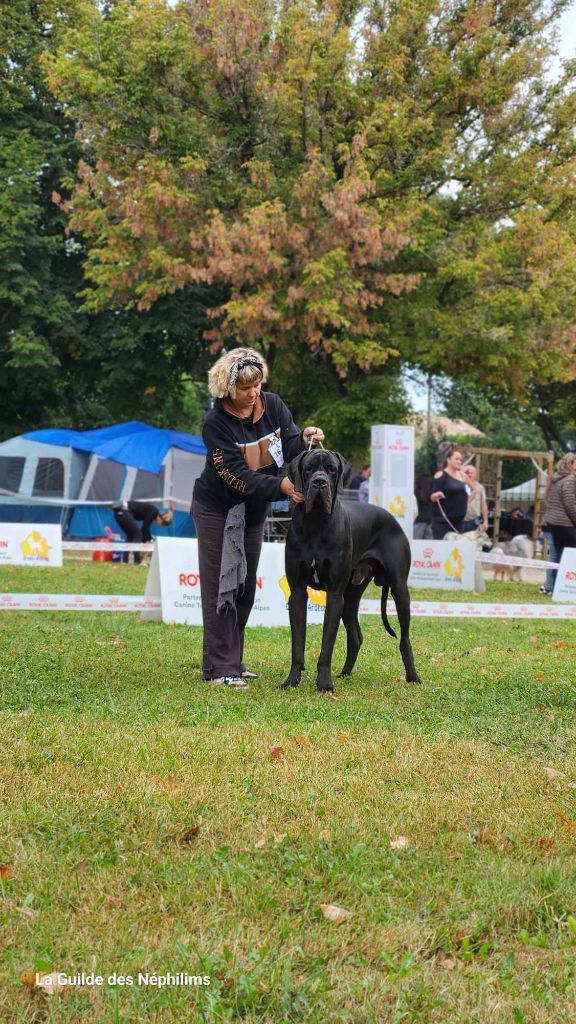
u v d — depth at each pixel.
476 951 2.65
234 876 2.99
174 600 9.70
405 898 2.95
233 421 6.29
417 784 4.10
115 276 22.25
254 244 19.27
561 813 3.74
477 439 49.12
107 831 3.33
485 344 21.17
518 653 8.61
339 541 6.22
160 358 28.91
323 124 21.17
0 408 31.55
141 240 22.05
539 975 2.51
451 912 2.83
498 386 23.84
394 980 2.44
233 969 2.45
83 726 4.83
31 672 6.40
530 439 58.00
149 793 3.70
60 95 21.75
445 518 15.70
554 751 4.81
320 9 21.72
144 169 21.09
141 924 2.67
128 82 21.22
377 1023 2.28
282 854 3.21
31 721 4.84
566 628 10.86
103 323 28.19
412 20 21.55
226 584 6.33
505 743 4.99
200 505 6.53
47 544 15.94
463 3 22.09
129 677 6.47
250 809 3.63
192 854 3.18
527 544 18.55
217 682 6.38
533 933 2.79
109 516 23.34
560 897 2.96
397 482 15.01
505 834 3.49
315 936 2.65
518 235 21.48
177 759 4.25
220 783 3.91
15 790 3.69
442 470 15.90
